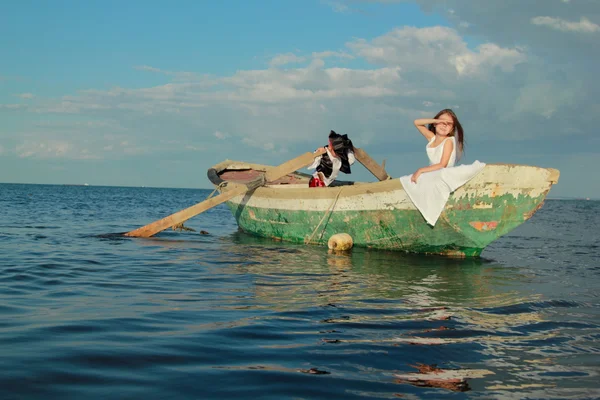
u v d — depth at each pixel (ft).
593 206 198.29
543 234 50.42
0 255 26.45
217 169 48.67
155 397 8.52
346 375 9.79
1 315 13.83
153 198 159.74
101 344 11.30
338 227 32.73
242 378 9.48
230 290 18.39
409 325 13.66
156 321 13.52
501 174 25.85
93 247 31.19
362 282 20.65
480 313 15.38
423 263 26.73
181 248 31.65
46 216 59.62
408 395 8.92
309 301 16.60
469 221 26.99
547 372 10.27
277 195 36.47
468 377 9.90
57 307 15.07
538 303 17.04
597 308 16.57
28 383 8.91
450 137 26.89
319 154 36.01
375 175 36.76
